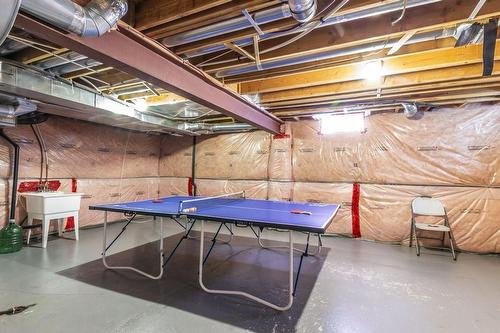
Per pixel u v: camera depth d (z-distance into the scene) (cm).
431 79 298
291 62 249
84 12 151
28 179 428
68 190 482
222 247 404
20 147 418
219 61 261
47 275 285
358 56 255
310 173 503
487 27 187
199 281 260
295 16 164
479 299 244
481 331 196
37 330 191
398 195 436
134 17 199
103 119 459
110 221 556
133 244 411
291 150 523
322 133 499
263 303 232
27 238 395
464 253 386
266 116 459
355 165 470
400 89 336
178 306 228
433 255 372
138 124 500
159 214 265
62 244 398
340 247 407
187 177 639
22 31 216
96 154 532
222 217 241
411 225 420
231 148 589
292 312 220
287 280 282
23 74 269
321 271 308
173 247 400
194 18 189
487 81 303
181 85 257
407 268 319
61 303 228
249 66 261
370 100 392
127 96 394
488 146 388
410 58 274
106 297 241
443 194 410
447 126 412
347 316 214
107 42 186
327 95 359
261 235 476
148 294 248
